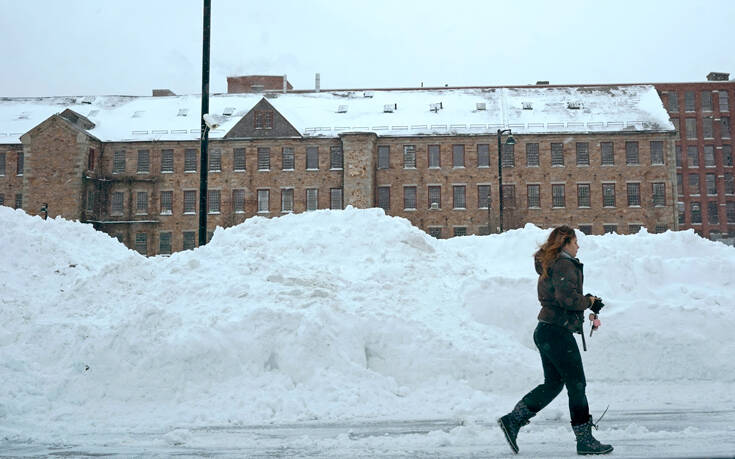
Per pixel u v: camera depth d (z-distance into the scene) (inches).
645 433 230.4
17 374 320.8
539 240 482.0
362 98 2409.0
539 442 223.6
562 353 205.8
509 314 386.9
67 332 353.1
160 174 2250.2
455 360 341.7
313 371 325.1
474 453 205.8
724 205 2886.3
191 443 235.1
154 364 323.0
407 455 204.8
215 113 2367.1
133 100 2488.9
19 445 235.8
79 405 308.0
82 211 2170.3
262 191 2219.5
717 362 356.5
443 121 2265.0
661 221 2144.4
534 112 2278.5
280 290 374.9
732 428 240.5
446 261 443.2
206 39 519.8
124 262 427.8
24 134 2187.5
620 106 2282.2
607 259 434.0
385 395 315.3
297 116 2321.6
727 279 433.7
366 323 358.0
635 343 366.6
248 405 299.3
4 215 488.4
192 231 2223.2
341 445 224.4
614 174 2166.6
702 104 2947.8
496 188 2183.8
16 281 419.2
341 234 465.4
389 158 2230.6
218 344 331.3
